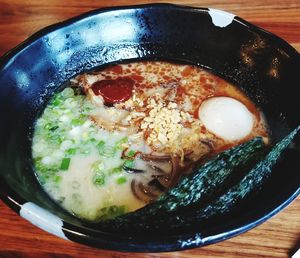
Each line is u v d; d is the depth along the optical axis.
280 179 0.15
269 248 0.16
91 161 0.19
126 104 0.22
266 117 0.21
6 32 0.26
